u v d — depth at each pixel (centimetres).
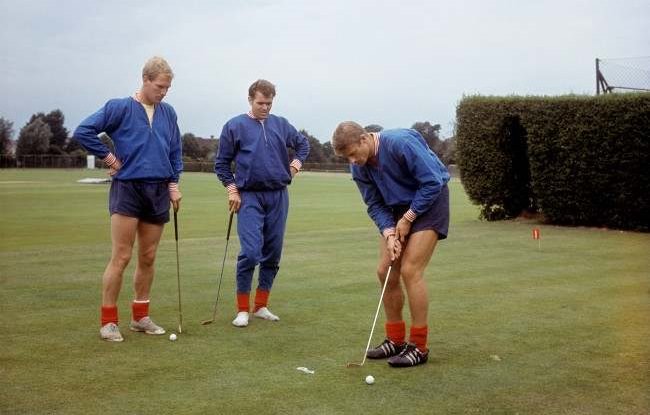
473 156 1639
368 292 770
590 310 679
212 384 460
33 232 1372
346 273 888
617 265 956
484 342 565
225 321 640
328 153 7569
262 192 643
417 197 493
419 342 506
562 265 955
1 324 616
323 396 438
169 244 1141
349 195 2730
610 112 1411
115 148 575
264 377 475
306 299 734
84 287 780
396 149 498
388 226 517
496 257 1027
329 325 625
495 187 1619
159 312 675
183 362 509
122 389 449
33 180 4244
